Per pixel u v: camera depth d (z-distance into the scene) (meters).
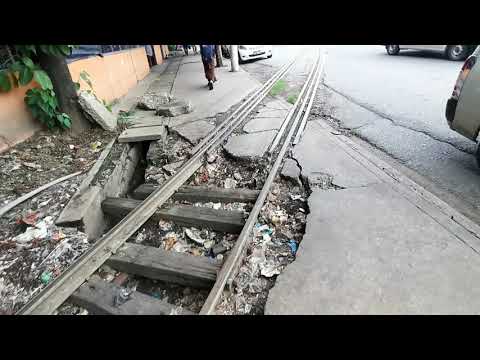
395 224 2.98
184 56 23.34
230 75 11.78
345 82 9.16
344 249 2.74
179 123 6.35
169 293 2.77
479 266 2.46
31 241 3.21
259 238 3.11
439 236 2.79
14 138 4.87
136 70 11.84
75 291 2.65
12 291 2.72
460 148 4.58
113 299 2.54
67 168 4.59
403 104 6.62
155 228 3.55
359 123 5.85
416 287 2.33
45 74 4.79
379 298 2.27
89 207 3.69
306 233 2.98
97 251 3.00
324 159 4.44
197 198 3.90
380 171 4.00
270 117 6.43
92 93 6.16
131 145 5.53
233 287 2.56
